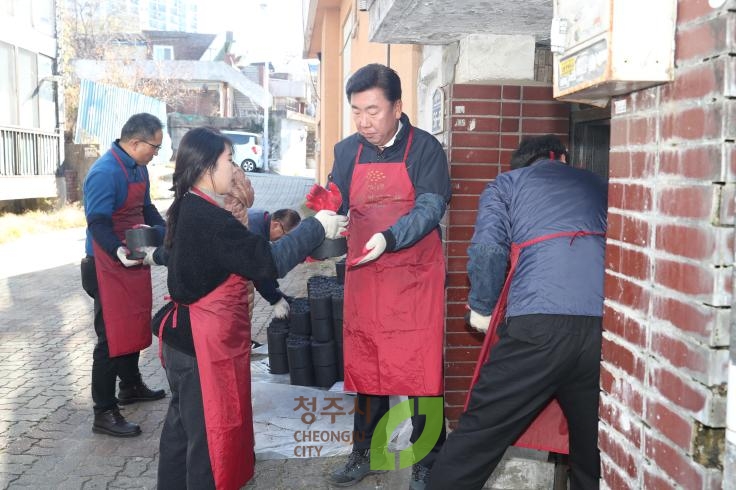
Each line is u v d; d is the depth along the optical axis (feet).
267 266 8.71
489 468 8.47
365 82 9.89
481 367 8.91
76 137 60.80
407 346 10.54
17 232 43.45
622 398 6.27
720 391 4.94
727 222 4.82
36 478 11.88
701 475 5.08
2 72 48.34
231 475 9.11
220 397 8.93
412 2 9.95
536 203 8.40
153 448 13.17
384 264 10.46
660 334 5.59
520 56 12.25
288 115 135.44
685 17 5.21
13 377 17.28
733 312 4.74
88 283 13.56
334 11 46.83
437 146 10.53
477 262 8.59
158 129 13.65
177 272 8.82
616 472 6.41
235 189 12.20
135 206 13.88
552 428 9.48
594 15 5.62
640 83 5.53
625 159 6.18
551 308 7.86
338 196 10.05
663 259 5.53
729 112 4.76
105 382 13.60
